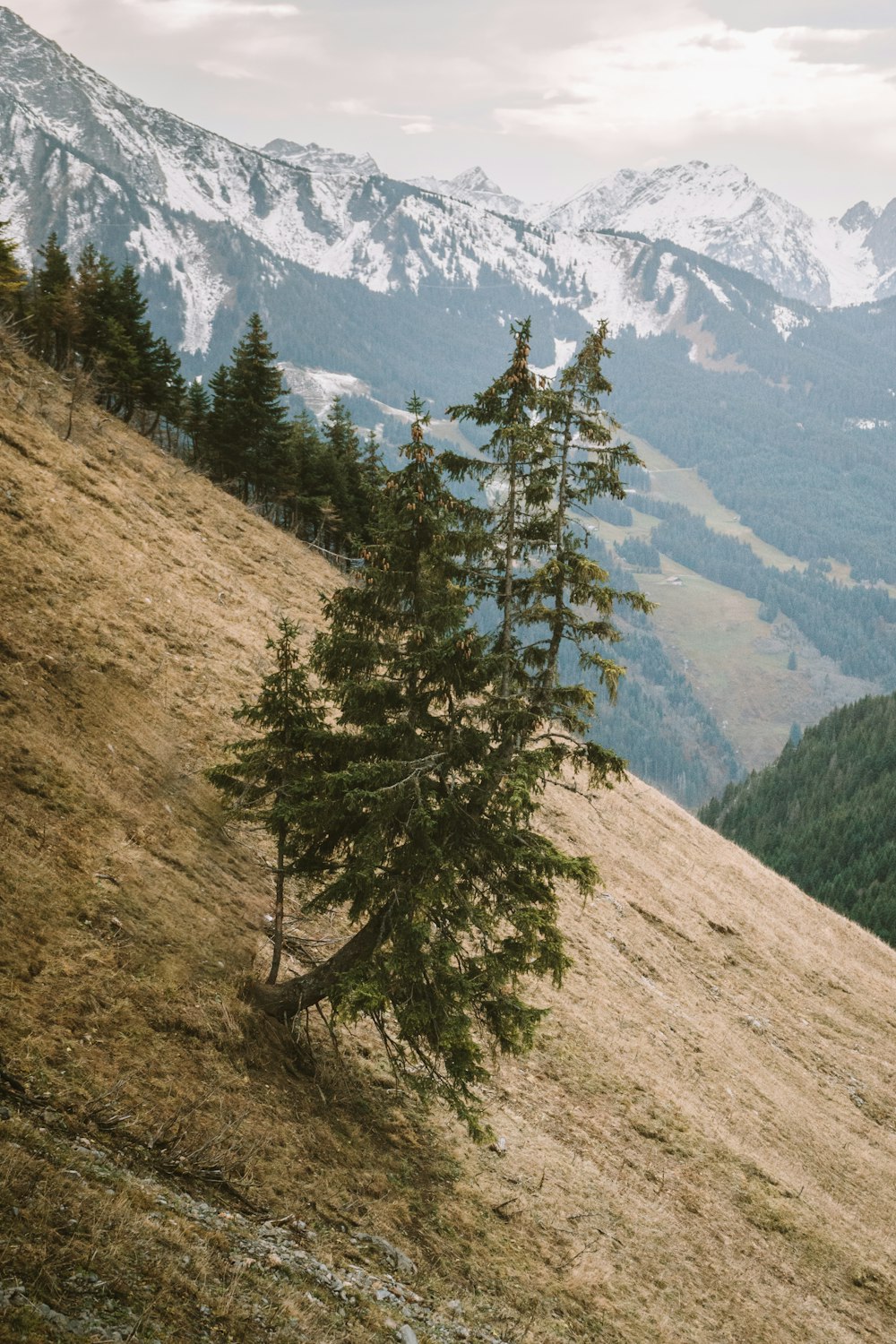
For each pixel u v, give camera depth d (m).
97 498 37.66
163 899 17.69
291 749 17.17
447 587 16.55
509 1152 19.55
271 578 46.88
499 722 16.33
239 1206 12.47
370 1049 19.55
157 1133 12.44
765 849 163.25
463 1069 15.85
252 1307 10.06
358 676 16.67
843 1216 26.72
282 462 68.50
